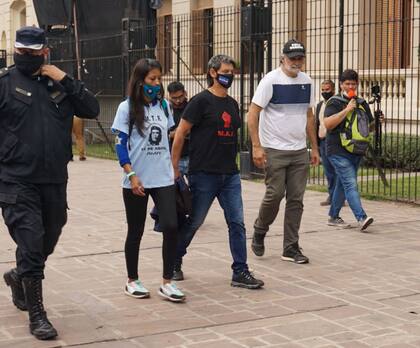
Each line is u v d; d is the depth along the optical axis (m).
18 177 5.60
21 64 5.60
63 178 5.79
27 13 36.09
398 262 8.16
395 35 18.66
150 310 6.38
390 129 17.05
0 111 5.60
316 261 8.20
